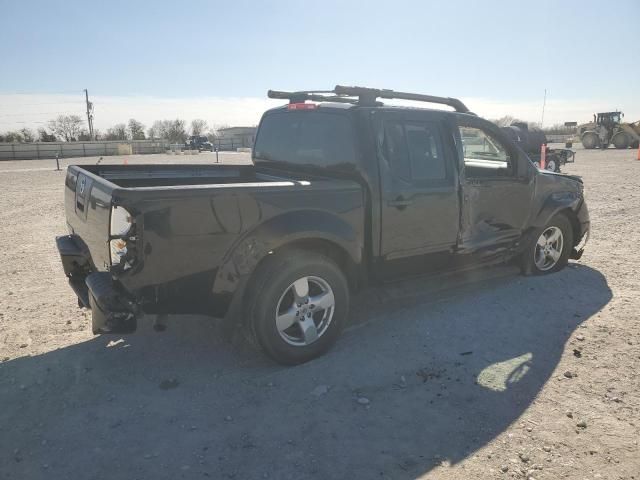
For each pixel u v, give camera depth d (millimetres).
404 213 4207
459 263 4836
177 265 3168
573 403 3238
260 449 2795
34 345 4082
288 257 3582
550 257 5863
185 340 4188
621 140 40969
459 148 4602
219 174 5273
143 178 4828
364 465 2664
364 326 4449
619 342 4105
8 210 11414
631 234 8117
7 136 74062
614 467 2643
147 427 2992
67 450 2783
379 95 4426
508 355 3904
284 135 4836
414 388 3426
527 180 5230
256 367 3740
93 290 3174
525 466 2650
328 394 3352
